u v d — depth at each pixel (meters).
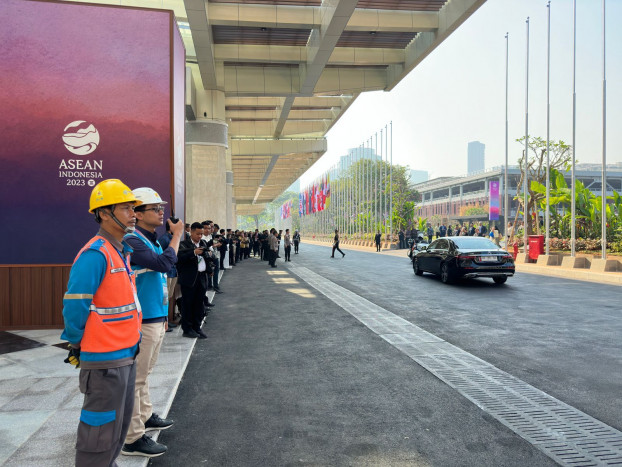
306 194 81.75
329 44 15.48
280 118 28.19
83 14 7.80
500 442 3.44
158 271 3.26
